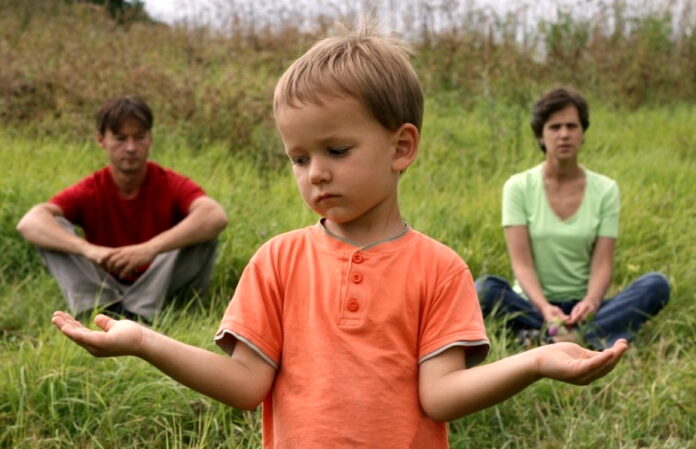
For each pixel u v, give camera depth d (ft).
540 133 14.92
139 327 5.44
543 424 10.97
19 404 10.27
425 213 18.03
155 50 32.81
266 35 35.40
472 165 23.06
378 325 5.80
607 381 11.85
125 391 10.68
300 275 6.07
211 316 13.43
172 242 14.24
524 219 14.83
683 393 11.38
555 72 32.73
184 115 23.97
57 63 27.43
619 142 25.80
